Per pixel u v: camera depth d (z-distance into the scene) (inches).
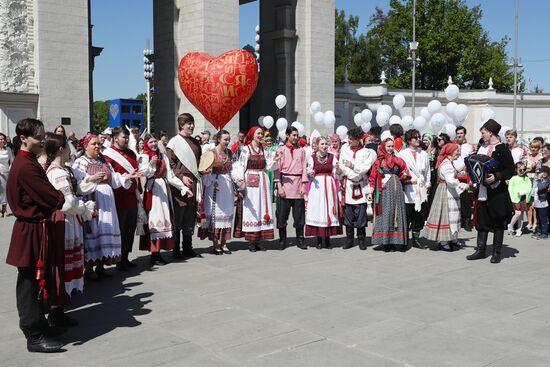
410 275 304.5
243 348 194.2
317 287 277.6
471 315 231.0
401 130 389.4
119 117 976.3
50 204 189.8
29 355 191.2
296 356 186.5
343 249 385.4
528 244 409.1
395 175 371.2
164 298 259.3
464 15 1908.2
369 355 187.2
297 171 379.6
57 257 202.5
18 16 724.0
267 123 851.4
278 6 1027.9
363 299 255.4
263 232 374.6
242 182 366.0
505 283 286.5
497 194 334.0
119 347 196.9
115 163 306.0
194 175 339.9
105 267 328.5
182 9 904.3
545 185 428.1
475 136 1518.2
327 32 1047.0
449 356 185.9
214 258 352.5
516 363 179.8
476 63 1952.5
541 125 1553.9
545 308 241.4
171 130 927.7
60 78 741.3
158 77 948.0
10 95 709.3
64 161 224.4
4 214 581.9
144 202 326.6
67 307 246.8
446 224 368.8
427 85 2038.6
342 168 379.9
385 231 368.2
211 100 529.0
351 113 1325.0
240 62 514.9
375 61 2132.1
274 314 232.8
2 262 344.8
